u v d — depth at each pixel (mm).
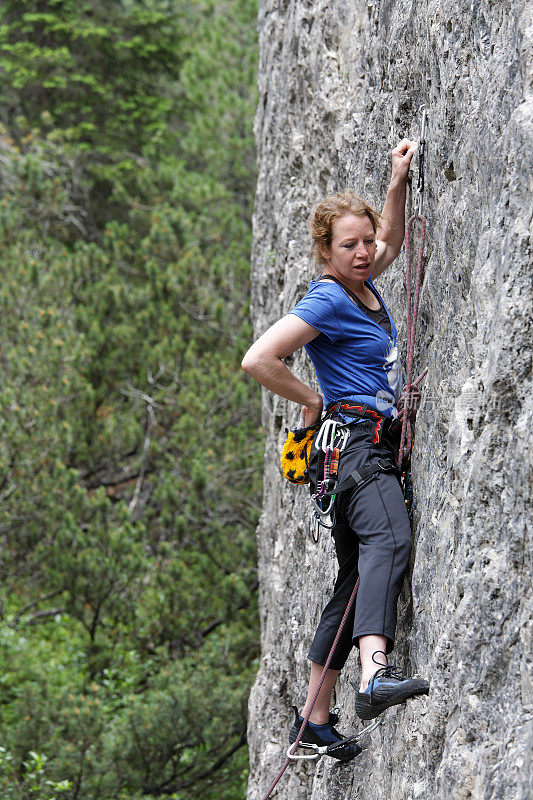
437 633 4895
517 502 4023
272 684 10633
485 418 4379
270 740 10328
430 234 5727
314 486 5594
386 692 4824
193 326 21031
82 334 18531
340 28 9211
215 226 23062
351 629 5812
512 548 4039
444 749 4613
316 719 5992
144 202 26453
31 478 17469
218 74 25906
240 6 26328
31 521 18078
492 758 4059
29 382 18062
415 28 6297
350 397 5449
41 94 29062
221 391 19219
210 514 18594
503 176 4320
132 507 20578
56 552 16953
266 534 12266
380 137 7363
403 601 5703
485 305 4496
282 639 10492
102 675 17781
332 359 5523
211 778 15773
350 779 6852
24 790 13445
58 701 14711
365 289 5684
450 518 4844
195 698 14672
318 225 5480
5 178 24859
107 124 28125
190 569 17984
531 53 4168
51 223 24141
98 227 28844
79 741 14023
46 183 22297
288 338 5363
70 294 20438
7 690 18156
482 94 4734
